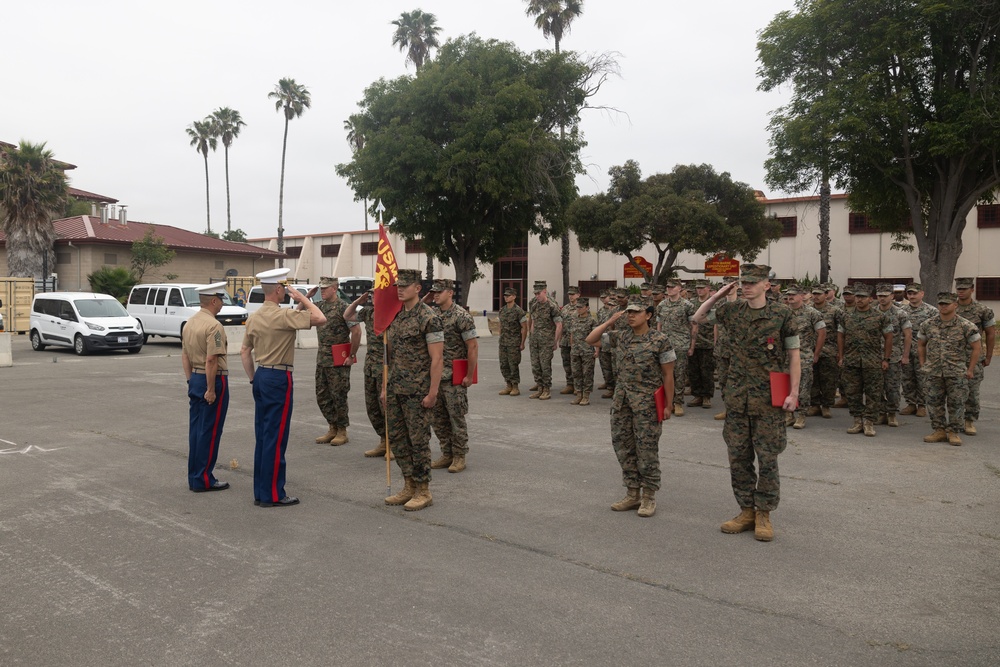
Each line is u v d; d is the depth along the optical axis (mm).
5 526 5762
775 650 3795
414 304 6168
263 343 6340
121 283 34688
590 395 13492
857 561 5078
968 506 6418
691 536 5598
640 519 6035
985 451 8680
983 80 20938
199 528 5750
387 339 6277
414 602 4367
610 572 4863
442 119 28828
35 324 22734
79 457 8203
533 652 3762
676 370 11305
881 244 34500
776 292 10609
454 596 4457
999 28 20078
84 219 40219
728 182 33812
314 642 3863
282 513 6172
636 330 6082
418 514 6164
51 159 33781
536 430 10008
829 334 10938
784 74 22859
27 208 32250
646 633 3977
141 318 25406
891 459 8258
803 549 5320
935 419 9203
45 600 4383
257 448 6375
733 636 3949
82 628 4020
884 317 9500
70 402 12211
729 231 32031
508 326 13172
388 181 28766
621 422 6191
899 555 5199
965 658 3723
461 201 29625
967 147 20109
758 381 5445
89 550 5234
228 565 4961
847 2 20625
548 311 12797
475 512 6215
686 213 31344
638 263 38125
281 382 6348
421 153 27500
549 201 30922
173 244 40469
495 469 7793
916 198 22078
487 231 31625
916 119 21281
